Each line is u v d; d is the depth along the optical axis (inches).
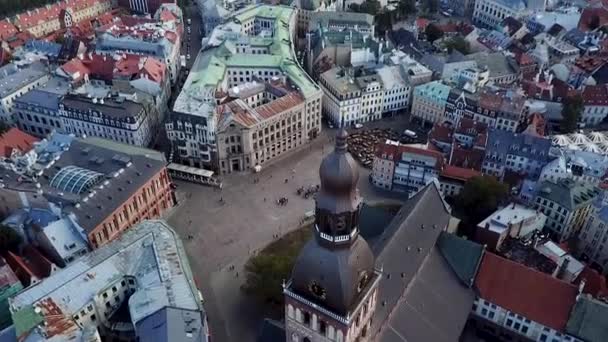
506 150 7086.6
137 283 5187.0
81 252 5802.2
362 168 7805.1
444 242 5172.2
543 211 6392.7
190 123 7426.2
